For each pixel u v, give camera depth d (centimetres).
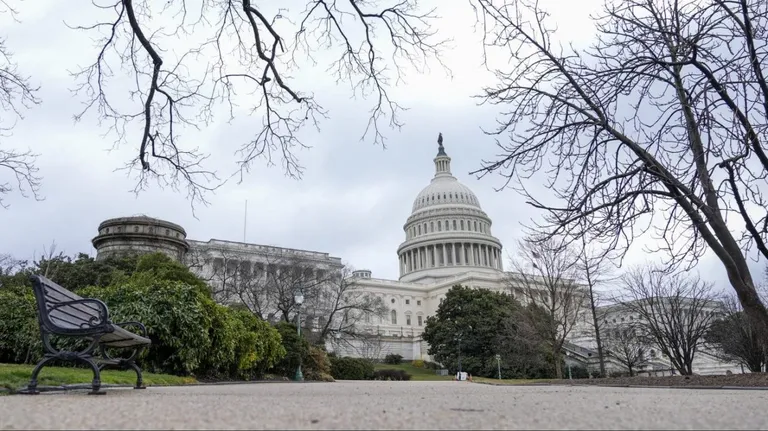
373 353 8056
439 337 6681
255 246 7769
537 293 4588
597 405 504
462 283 10406
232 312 2011
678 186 941
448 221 11975
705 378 1437
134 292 1584
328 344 7131
